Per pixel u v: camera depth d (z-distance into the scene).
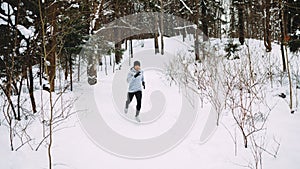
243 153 4.43
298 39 8.06
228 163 4.16
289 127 5.29
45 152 4.43
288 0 8.23
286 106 6.46
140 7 17.98
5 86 5.98
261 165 3.96
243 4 16.47
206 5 16.05
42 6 6.00
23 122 5.50
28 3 5.84
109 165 4.18
